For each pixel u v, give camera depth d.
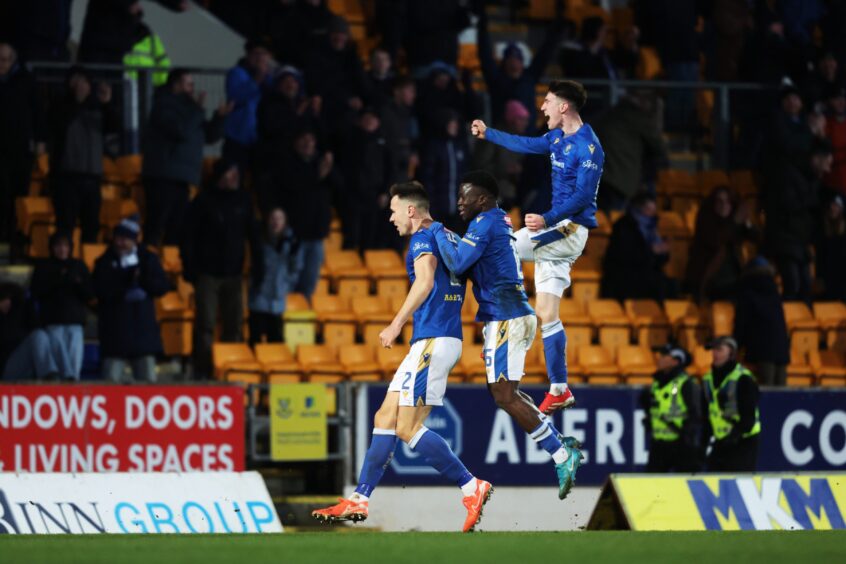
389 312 50.22
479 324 49.84
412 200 26.72
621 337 51.03
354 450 42.25
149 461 39.62
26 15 52.16
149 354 43.16
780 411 45.44
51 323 42.41
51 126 48.44
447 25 56.50
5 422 38.66
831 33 62.75
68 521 28.78
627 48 63.62
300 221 48.97
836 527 33.44
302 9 55.47
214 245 45.66
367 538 22.38
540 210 52.19
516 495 43.59
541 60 55.09
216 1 61.22
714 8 63.53
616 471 44.19
